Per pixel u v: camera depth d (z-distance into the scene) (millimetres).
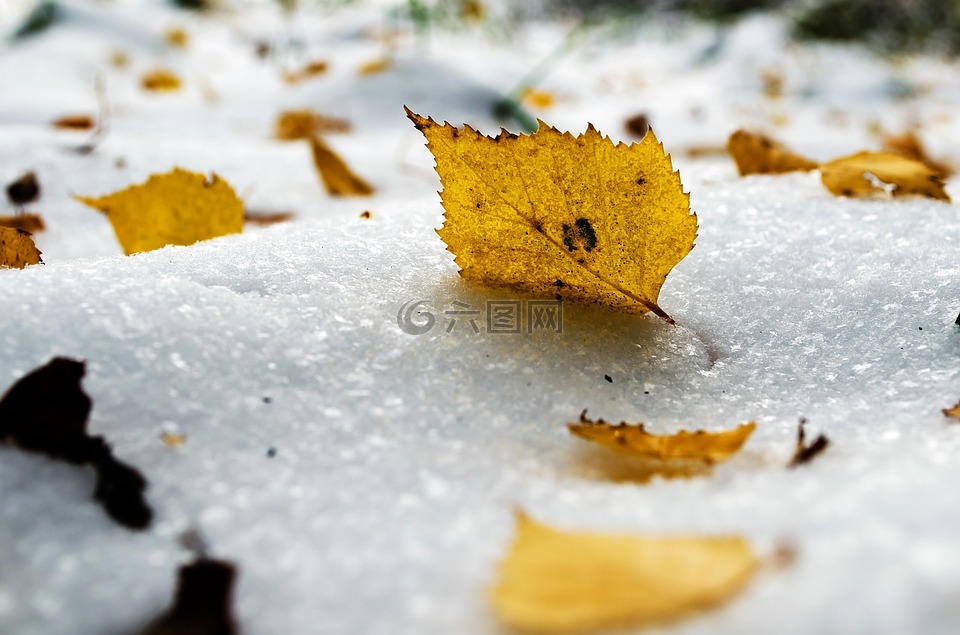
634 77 1048
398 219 255
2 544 189
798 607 173
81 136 425
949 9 1261
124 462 197
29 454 197
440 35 862
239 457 199
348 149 465
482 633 178
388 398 209
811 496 190
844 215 266
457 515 193
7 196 331
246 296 221
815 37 1209
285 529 191
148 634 181
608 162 218
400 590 183
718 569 178
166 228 272
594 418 210
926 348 225
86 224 319
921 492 184
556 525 190
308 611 182
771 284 242
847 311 235
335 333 217
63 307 211
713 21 1381
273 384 208
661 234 222
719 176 295
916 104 861
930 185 274
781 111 803
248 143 484
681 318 233
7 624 182
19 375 201
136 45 818
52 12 799
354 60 785
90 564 187
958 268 243
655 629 173
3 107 553
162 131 526
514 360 217
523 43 1126
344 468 199
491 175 221
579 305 228
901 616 167
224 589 184
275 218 340
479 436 206
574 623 175
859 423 211
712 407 216
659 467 203
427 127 219
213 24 1117
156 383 204
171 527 191
